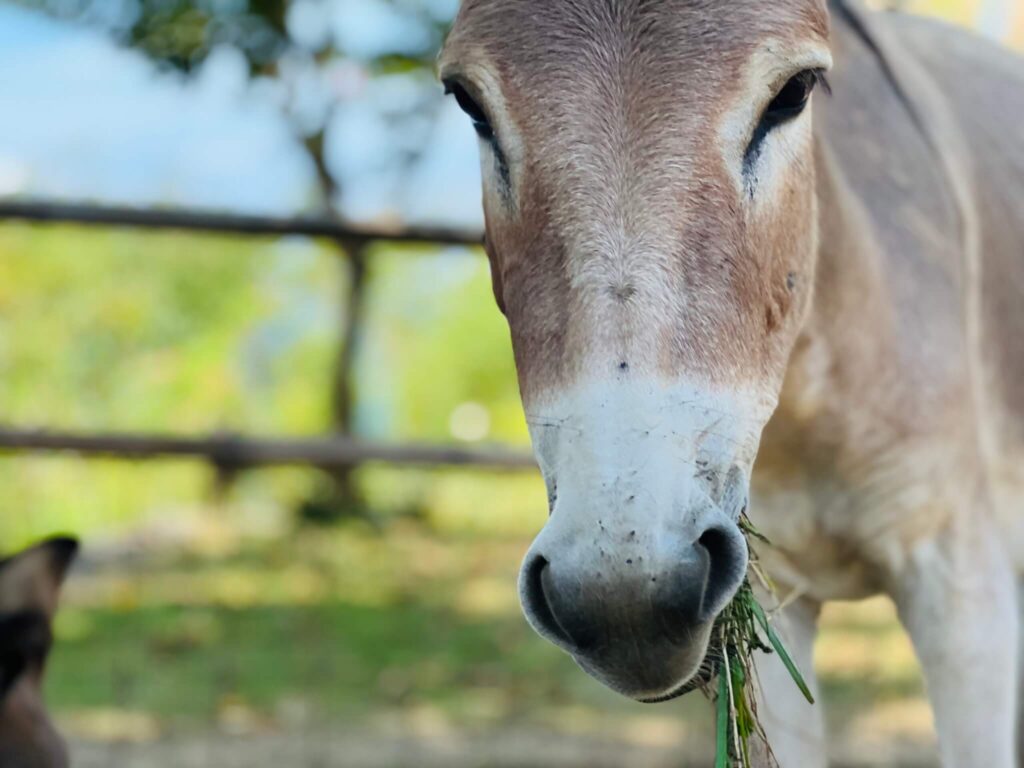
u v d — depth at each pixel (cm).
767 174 162
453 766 382
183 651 489
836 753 392
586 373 145
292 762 383
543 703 439
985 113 281
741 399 154
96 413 946
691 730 398
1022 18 645
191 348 1027
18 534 739
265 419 990
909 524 227
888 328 224
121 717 418
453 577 606
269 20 751
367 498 733
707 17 156
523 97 156
